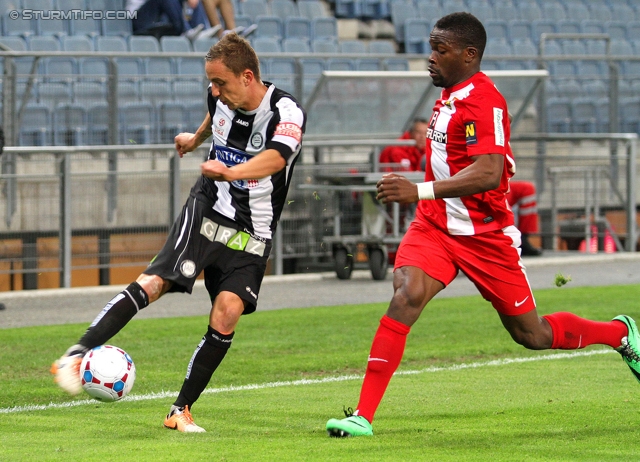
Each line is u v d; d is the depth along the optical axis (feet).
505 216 55.47
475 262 55.11
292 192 152.56
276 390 72.95
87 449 48.88
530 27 243.40
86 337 51.65
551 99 205.05
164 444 50.21
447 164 55.52
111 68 149.79
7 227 133.49
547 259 165.17
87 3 186.91
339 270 149.18
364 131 163.43
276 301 127.13
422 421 58.49
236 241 55.31
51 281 137.90
